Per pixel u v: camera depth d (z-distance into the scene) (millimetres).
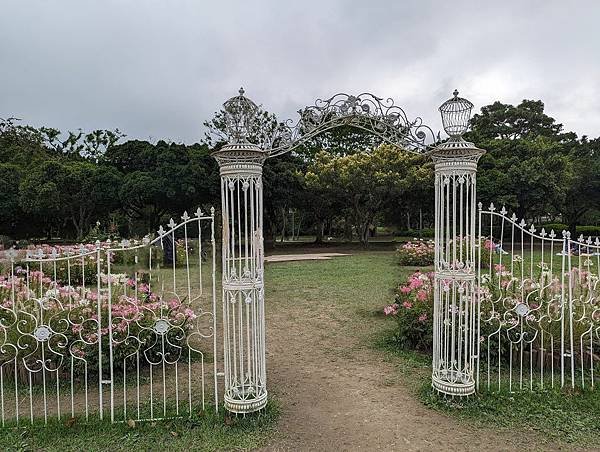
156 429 4016
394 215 31375
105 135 35281
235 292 4133
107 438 3883
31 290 5387
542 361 5117
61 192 23797
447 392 4562
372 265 15758
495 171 20984
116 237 18672
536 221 32062
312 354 6305
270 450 3729
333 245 26078
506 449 3723
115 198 23219
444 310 4988
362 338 6988
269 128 4270
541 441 3836
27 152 31422
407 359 5945
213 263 4297
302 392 4961
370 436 3957
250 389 4211
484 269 10930
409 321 6348
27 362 5059
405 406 4562
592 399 4512
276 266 16016
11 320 5117
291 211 31344
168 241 14008
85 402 4430
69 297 5109
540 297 5309
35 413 4426
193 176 20609
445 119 4543
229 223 4234
